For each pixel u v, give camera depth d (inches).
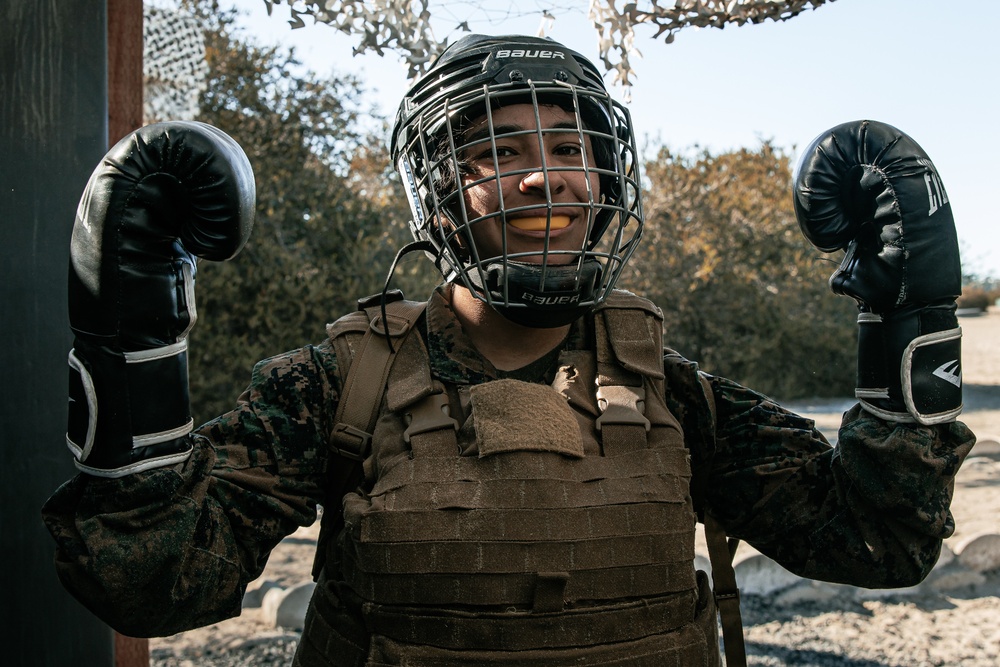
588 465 48.1
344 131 362.9
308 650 52.4
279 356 53.7
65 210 62.0
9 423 59.8
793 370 506.0
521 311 49.6
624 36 70.6
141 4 81.4
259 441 50.0
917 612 155.9
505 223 48.1
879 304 50.9
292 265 325.1
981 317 1139.9
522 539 45.4
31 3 61.1
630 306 55.6
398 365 52.3
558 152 52.0
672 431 51.3
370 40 65.2
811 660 136.8
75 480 44.8
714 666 51.9
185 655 138.9
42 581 60.6
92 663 62.7
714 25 69.7
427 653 45.4
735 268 504.1
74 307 43.6
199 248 45.4
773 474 54.6
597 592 46.5
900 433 49.9
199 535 46.0
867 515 51.8
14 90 60.4
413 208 55.8
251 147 342.0
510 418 47.4
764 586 165.8
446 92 51.6
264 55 349.4
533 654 45.2
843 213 52.6
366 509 47.3
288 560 185.6
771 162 572.7
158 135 43.8
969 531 189.3
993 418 400.8
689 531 49.8
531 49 51.9
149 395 44.0
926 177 50.5
